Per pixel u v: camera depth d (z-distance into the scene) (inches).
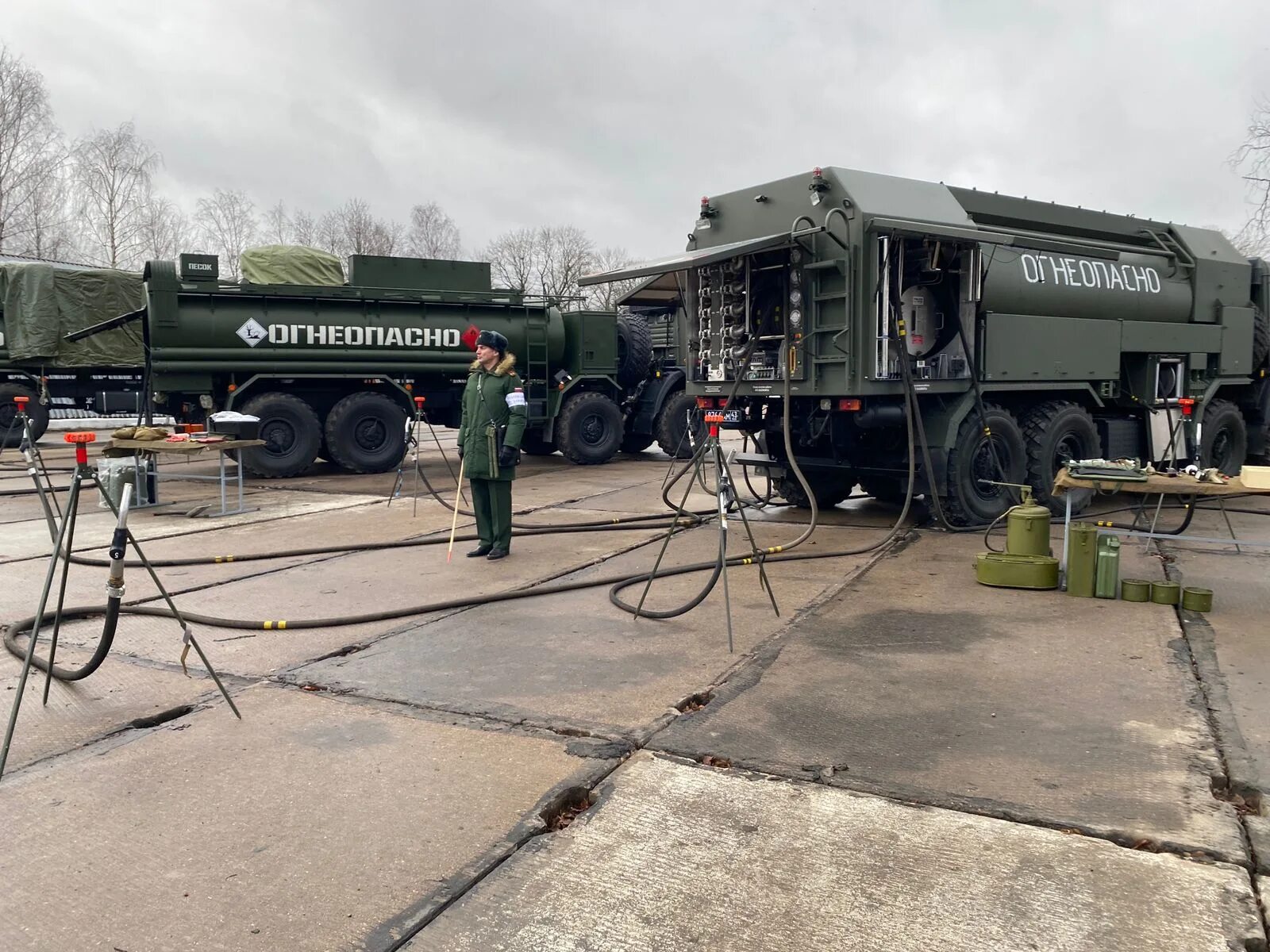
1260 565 272.4
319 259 563.5
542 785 130.0
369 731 150.6
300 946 95.1
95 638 205.5
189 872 109.1
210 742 147.3
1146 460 406.9
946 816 118.8
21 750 144.9
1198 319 423.8
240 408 510.3
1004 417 341.1
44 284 636.7
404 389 545.0
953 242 316.8
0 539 328.5
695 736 146.0
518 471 568.4
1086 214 395.2
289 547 312.7
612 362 616.4
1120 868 106.0
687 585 249.4
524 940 95.5
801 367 314.3
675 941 94.8
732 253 290.0
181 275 494.0
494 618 219.6
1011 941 93.5
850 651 190.1
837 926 96.7
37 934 97.3
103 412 695.1
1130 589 228.8
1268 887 102.6
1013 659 183.2
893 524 347.9
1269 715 152.6
